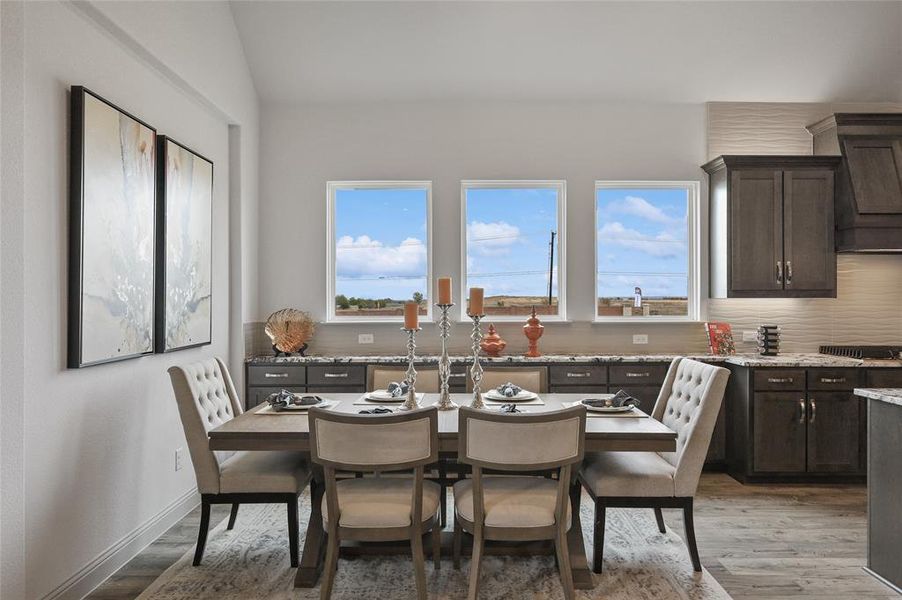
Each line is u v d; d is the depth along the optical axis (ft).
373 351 15.44
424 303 15.76
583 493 12.71
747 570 9.00
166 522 10.61
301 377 14.14
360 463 7.35
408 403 9.39
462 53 14.34
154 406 10.20
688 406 9.49
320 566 8.70
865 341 15.40
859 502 12.12
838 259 15.46
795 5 13.55
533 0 13.28
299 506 11.92
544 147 15.40
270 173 15.43
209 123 12.80
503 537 7.53
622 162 15.42
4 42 6.81
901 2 13.52
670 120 15.44
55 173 7.70
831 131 14.58
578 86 15.07
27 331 7.20
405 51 14.29
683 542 10.03
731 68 14.70
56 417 7.72
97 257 8.32
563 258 15.57
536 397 10.12
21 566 7.01
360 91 15.16
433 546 8.82
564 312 15.53
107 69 8.88
